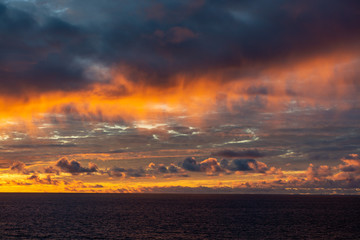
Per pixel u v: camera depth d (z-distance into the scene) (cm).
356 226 10019
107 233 8344
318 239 7712
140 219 11644
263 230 8988
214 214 13850
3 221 10650
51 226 9575
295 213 14688
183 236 7975
